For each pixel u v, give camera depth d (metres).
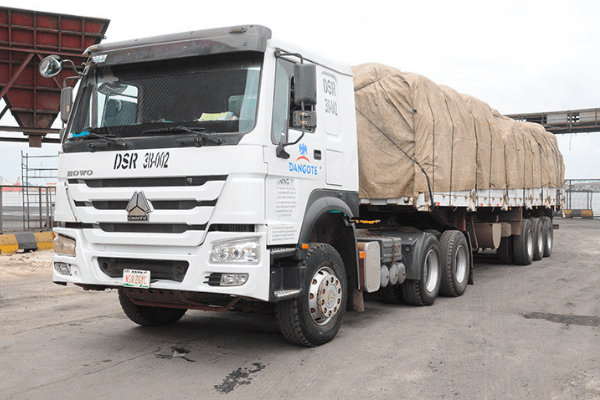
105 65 5.77
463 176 9.27
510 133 11.84
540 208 14.98
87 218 5.51
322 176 6.08
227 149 4.98
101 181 5.51
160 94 5.46
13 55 16.16
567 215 39.50
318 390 4.61
